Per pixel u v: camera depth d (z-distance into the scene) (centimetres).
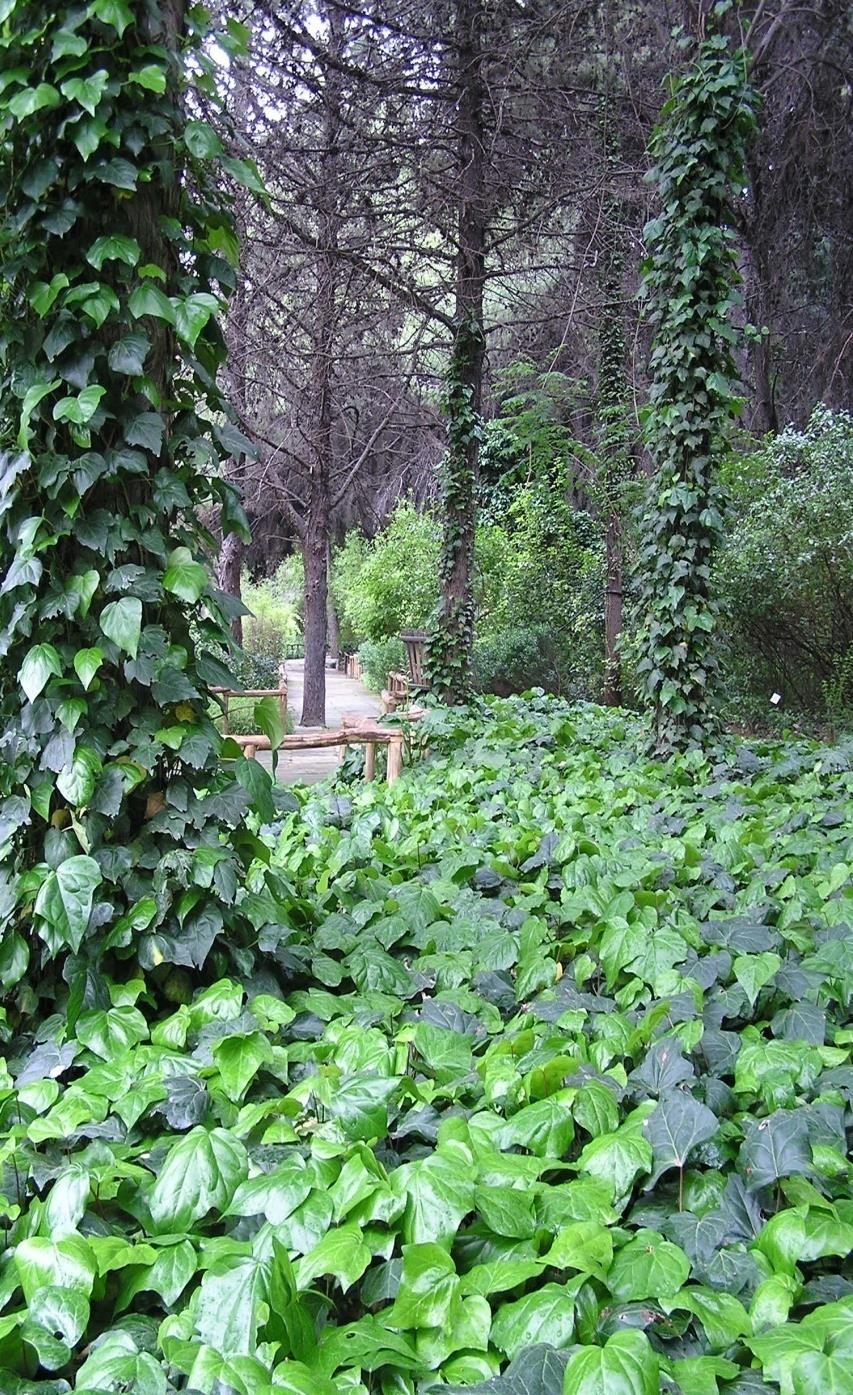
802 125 1532
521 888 362
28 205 240
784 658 1178
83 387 239
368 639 2205
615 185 1029
